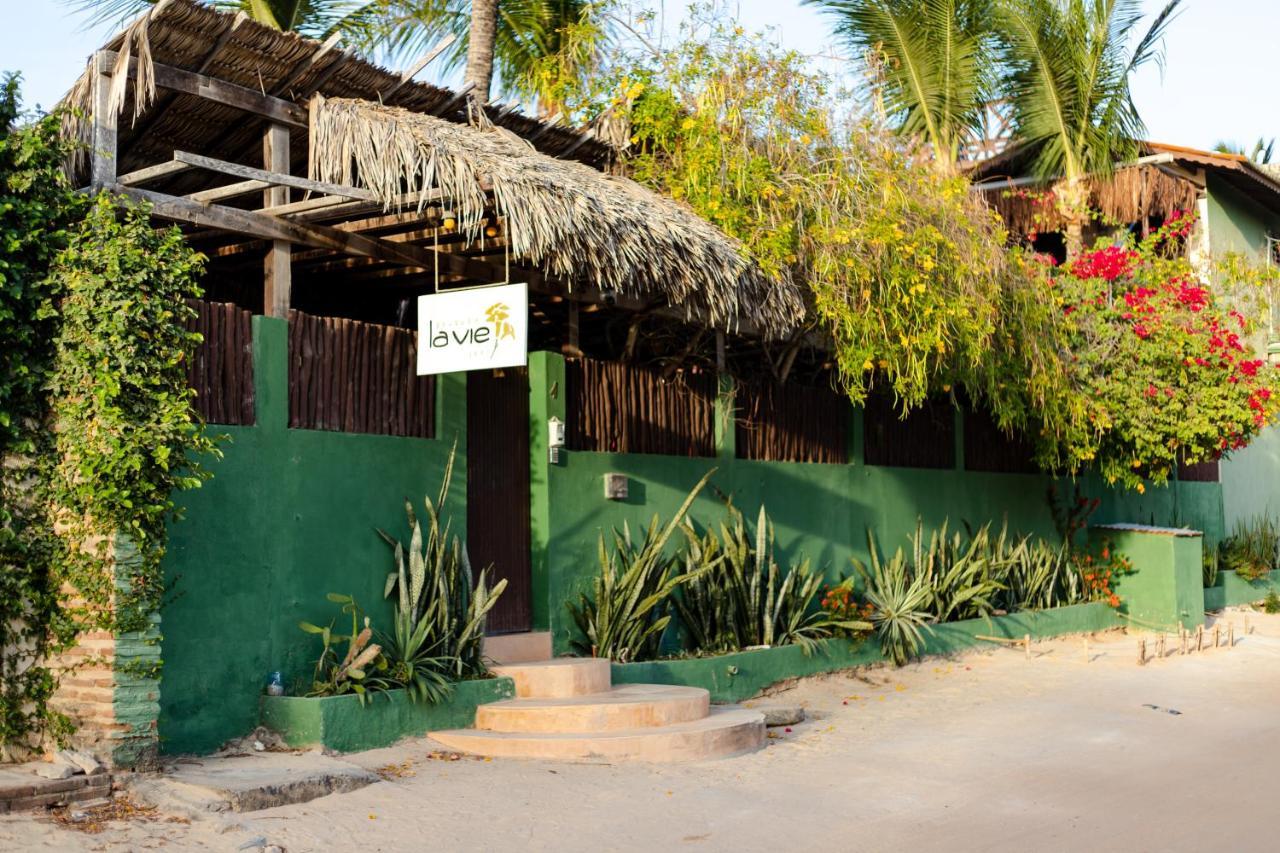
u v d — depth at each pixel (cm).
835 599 1320
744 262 1107
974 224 1381
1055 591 1728
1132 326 1656
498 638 1027
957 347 1349
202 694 818
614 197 986
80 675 755
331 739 832
